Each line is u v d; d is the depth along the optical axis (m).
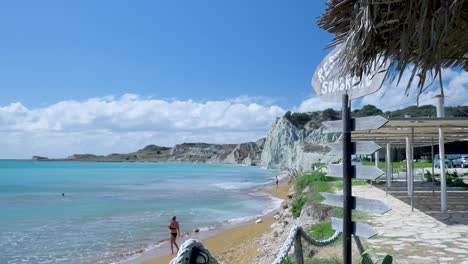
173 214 29.47
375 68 3.50
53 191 49.41
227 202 37.72
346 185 4.54
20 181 70.88
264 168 144.00
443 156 12.97
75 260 16.69
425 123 11.95
